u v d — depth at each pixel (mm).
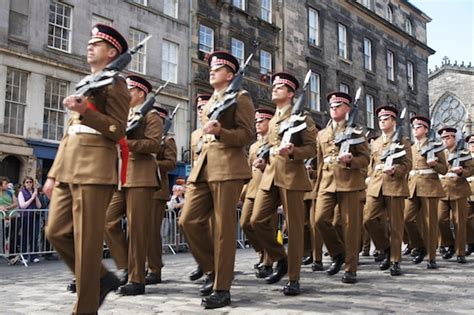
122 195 6750
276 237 7098
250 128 5809
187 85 23453
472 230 11688
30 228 11500
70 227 4352
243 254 12297
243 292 6371
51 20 19188
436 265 9281
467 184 10391
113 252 6746
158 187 6602
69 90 19562
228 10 25328
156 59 22344
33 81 18469
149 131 6395
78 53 19812
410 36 38125
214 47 24672
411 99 38188
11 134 17875
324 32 30859
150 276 7176
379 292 6391
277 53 27703
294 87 6961
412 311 5227
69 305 5652
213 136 5930
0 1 17656
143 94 6867
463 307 5461
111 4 20922
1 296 6328
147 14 22172
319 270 8641
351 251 7250
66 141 4395
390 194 8297
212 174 5777
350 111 7652
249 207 7898
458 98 50531
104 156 4277
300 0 29484
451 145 10492
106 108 4254
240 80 5941
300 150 6328
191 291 6512
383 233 8805
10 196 12000
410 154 8453
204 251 6195
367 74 33906
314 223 8609
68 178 4215
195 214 6066
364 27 34188
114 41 4512
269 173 6711
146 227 6375
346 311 5195
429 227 9164
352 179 7395
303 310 5238
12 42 17953
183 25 23547
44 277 8422
